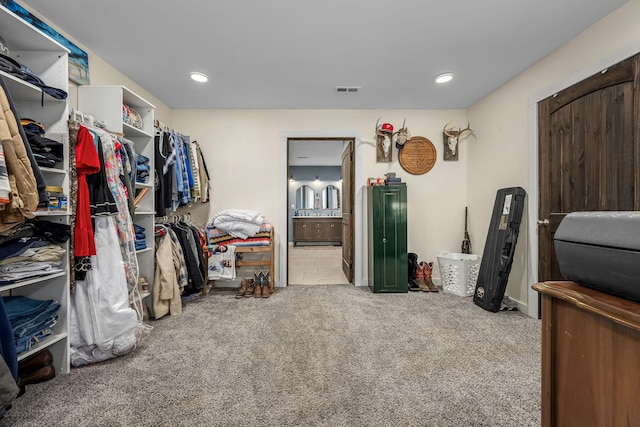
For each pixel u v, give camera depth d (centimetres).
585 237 59
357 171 359
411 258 340
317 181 849
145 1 171
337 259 564
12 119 121
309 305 279
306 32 202
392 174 340
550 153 232
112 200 178
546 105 235
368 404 134
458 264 312
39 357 153
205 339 204
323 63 246
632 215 50
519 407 132
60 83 160
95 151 166
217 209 356
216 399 138
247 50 225
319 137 358
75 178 163
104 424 122
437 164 360
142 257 247
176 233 275
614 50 181
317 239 789
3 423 122
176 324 232
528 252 253
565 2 172
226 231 330
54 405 133
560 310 65
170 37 208
